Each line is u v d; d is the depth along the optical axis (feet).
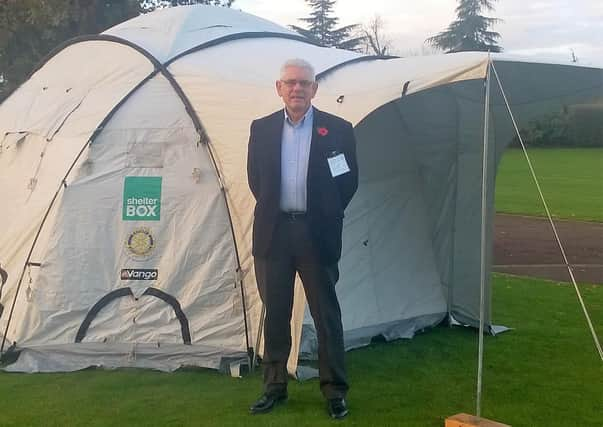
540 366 19.76
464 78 15.15
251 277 18.78
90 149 19.74
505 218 56.65
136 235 19.15
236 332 18.71
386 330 22.21
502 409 16.44
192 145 19.65
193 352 18.83
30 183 20.48
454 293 23.80
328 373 15.56
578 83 18.47
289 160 15.10
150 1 62.95
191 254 18.98
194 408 15.97
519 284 31.65
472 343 21.98
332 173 15.07
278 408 15.99
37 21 55.72
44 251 19.11
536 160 120.88
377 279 22.12
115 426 14.93
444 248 23.76
